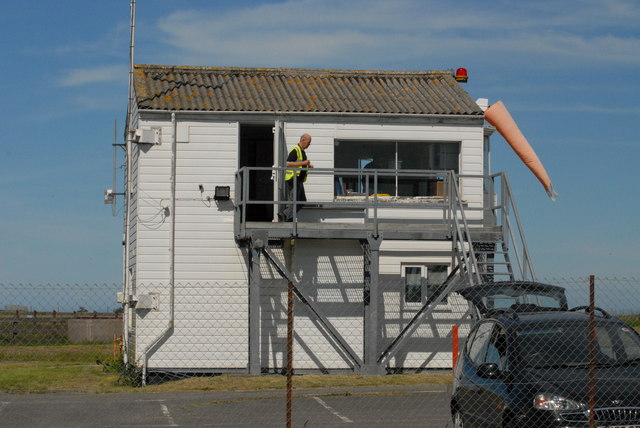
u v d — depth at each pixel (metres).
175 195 19.58
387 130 20.22
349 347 18.92
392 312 19.88
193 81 21.27
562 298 14.05
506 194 18.41
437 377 18.17
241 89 21.05
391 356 18.77
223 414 13.30
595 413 8.55
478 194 20.36
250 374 18.73
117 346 22.27
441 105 20.61
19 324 19.64
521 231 17.44
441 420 12.49
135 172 20.31
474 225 20.28
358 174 19.78
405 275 20.06
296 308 19.69
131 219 20.92
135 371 18.42
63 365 20.53
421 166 20.45
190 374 19.22
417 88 21.84
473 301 14.16
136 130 19.36
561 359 9.34
